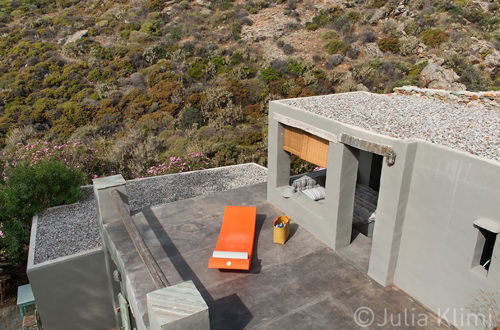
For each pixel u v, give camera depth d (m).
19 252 9.14
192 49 26.66
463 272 4.44
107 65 24.91
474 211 4.18
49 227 9.07
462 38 24.81
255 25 30.41
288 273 5.83
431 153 4.59
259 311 5.00
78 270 7.77
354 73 23.48
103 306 8.30
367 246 6.49
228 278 5.71
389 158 4.90
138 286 5.23
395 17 28.89
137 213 7.89
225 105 21.14
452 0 29.44
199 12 32.59
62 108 20.44
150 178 12.01
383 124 5.98
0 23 29.95
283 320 4.83
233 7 33.47
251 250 6.06
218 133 18.38
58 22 30.41
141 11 32.88
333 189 6.15
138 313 4.73
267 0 34.25
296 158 14.13
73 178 10.46
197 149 14.72
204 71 23.89
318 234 6.78
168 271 5.88
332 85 23.48
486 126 5.92
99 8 34.28
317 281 5.64
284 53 26.53
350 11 30.64
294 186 7.98
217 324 4.77
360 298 5.25
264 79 23.30
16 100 21.12
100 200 6.96
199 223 7.46
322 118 6.16
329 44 26.66
